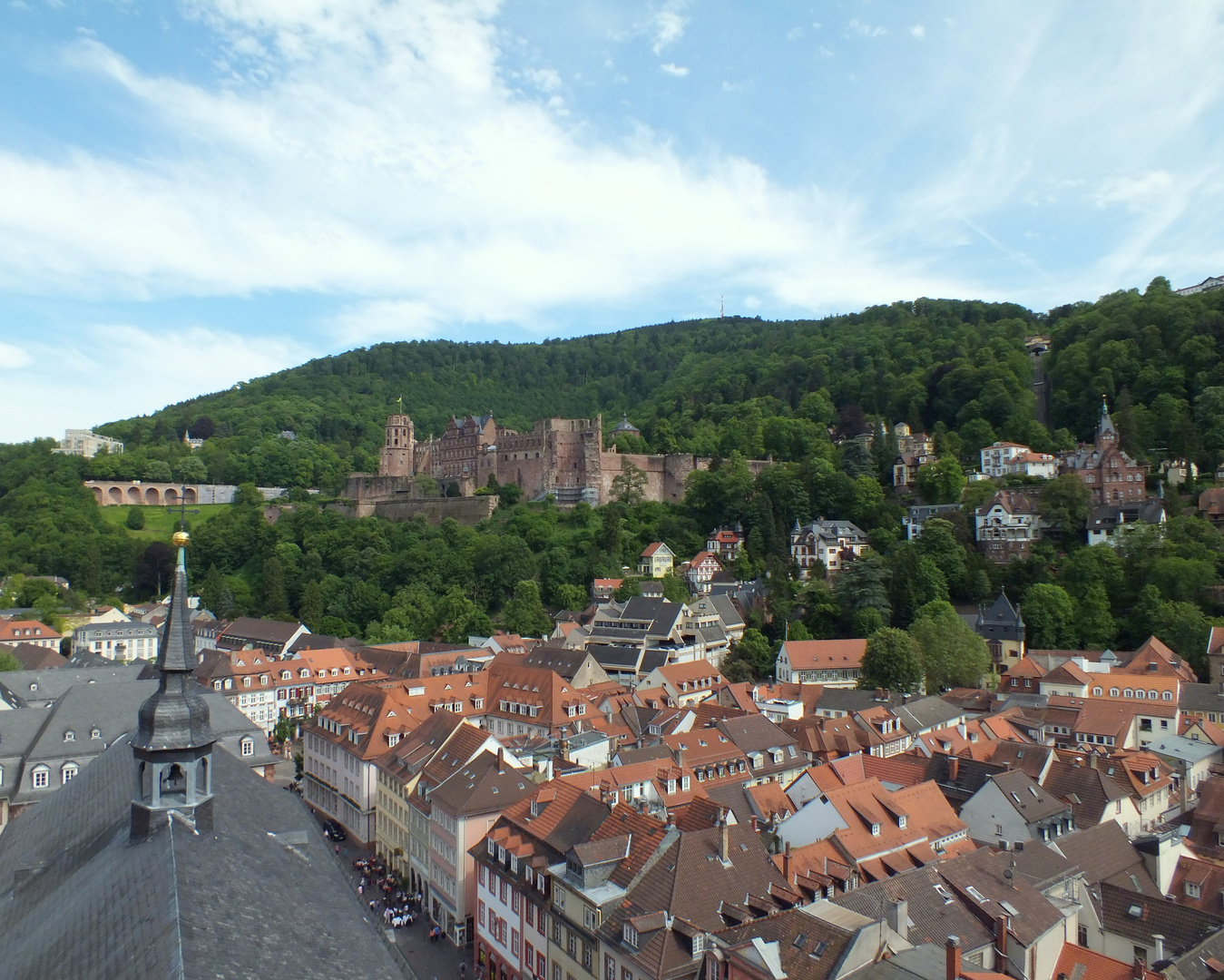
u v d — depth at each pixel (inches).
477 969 2751.0
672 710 4416.8
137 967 863.7
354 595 7780.5
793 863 2335.1
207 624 7559.1
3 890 1455.5
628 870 2249.0
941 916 2054.6
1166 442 7864.2
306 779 4463.6
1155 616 5605.3
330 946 1083.9
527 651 6033.5
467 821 2903.5
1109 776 3299.7
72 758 3344.0
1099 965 2031.3
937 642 5477.4
